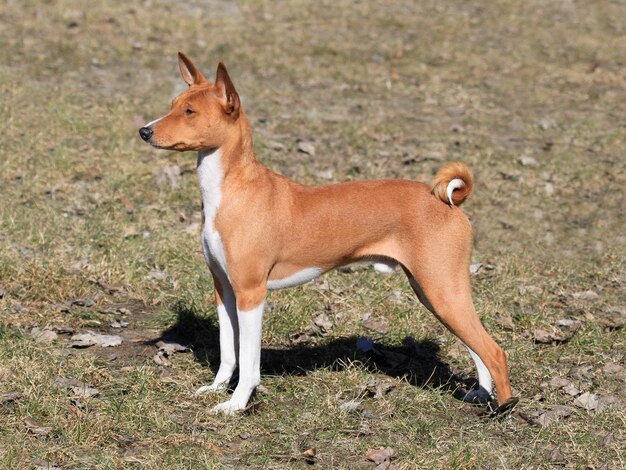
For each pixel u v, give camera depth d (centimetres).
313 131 1495
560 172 1395
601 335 945
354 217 761
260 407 773
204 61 1797
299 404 789
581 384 843
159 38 1891
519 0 2381
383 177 1328
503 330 957
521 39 2098
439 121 1598
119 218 1149
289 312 946
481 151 1453
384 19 2148
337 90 1722
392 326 945
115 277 1011
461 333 760
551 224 1241
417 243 755
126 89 1609
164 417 742
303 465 697
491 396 809
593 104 1736
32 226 1091
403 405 790
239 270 747
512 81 1841
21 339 863
